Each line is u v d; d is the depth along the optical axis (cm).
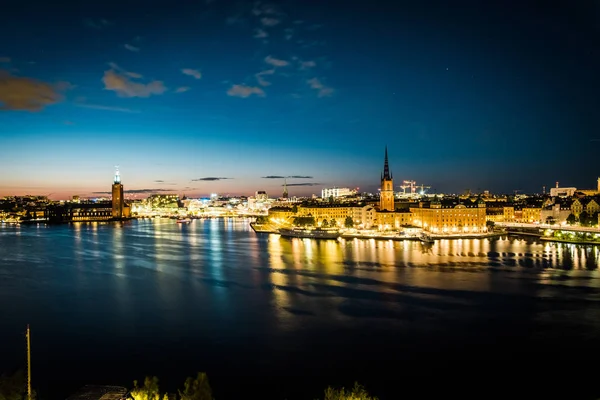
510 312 9919
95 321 9838
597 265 15900
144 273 15762
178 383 6825
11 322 9838
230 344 8331
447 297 11300
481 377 6906
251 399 6375
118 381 6938
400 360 7519
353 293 11906
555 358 7506
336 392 5497
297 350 7994
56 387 6775
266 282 13662
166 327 9350
